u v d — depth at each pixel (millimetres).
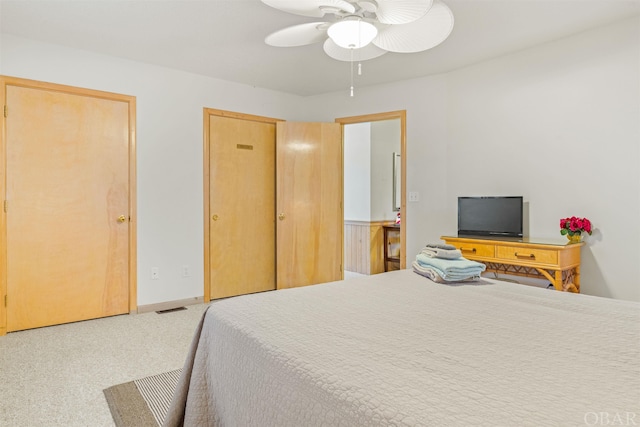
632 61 2719
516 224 3232
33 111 3066
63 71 3168
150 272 3637
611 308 1443
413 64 3611
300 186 4438
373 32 2080
